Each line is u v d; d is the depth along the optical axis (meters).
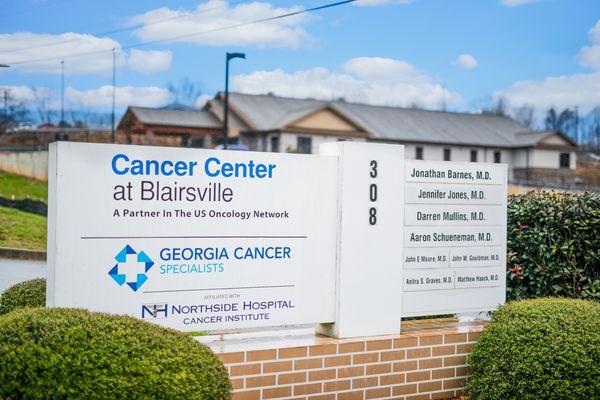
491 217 7.01
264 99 63.09
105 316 4.49
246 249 5.79
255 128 59.28
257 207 5.83
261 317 5.85
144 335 4.31
